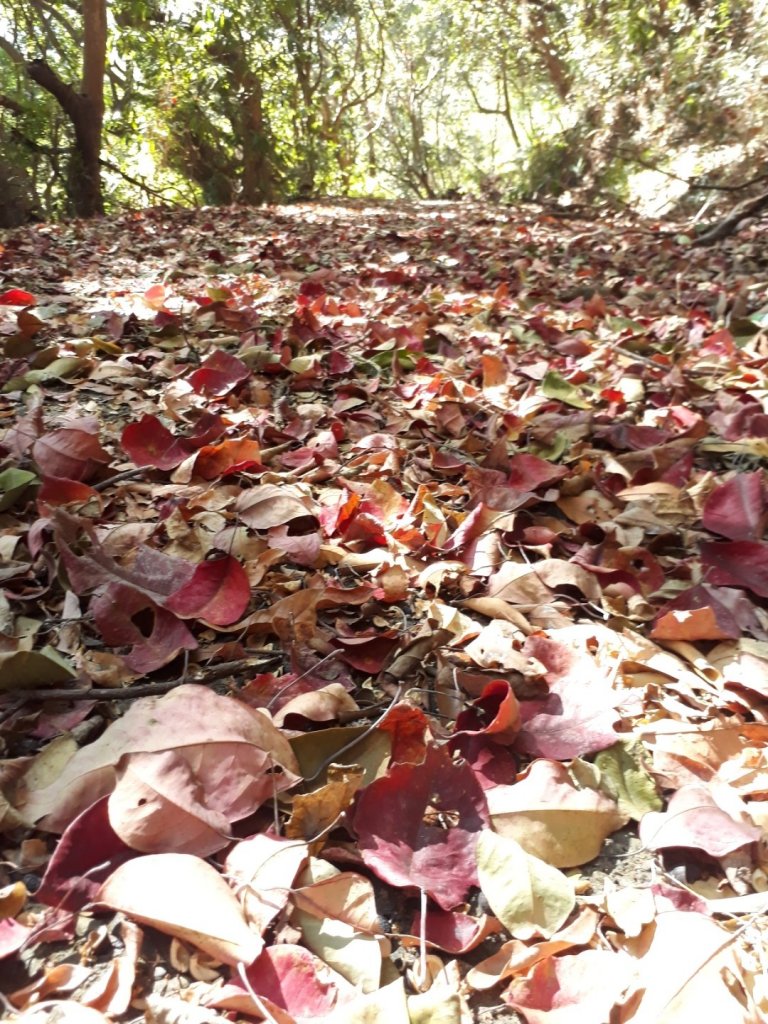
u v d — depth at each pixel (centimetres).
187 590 139
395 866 98
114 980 87
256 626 146
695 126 977
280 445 222
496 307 400
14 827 103
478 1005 90
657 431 233
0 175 1092
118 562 161
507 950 93
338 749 116
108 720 125
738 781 117
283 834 105
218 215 909
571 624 153
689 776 119
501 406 263
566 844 106
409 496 205
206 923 85
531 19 1338
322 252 605
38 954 92
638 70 1072
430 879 98
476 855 100
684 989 85
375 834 102
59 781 106
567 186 1275
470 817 106
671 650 148
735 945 94
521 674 131
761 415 238
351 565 169
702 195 945
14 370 268
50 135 1261
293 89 1452
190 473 197
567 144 1263
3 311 340
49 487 175
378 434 230
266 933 93
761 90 884
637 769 119
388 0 1648
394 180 2002
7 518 179
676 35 1041
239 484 197
